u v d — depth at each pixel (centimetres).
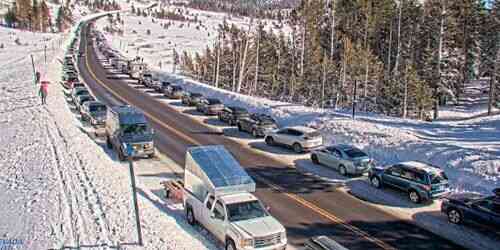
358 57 6094
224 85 8188
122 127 2483
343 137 2964
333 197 2019
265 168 2442
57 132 2884
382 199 2011
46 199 1741
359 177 2317
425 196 1916
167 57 13312
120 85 5706
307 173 2367
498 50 5447
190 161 1694
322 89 5803
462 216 1716
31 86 4931
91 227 1508
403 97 5475
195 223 1666
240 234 1355
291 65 7050
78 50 10694
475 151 2302
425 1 6644
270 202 1933
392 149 2619
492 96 5678
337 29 7181
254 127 3183
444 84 6044
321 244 1323
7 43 11069
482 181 2062
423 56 6450
